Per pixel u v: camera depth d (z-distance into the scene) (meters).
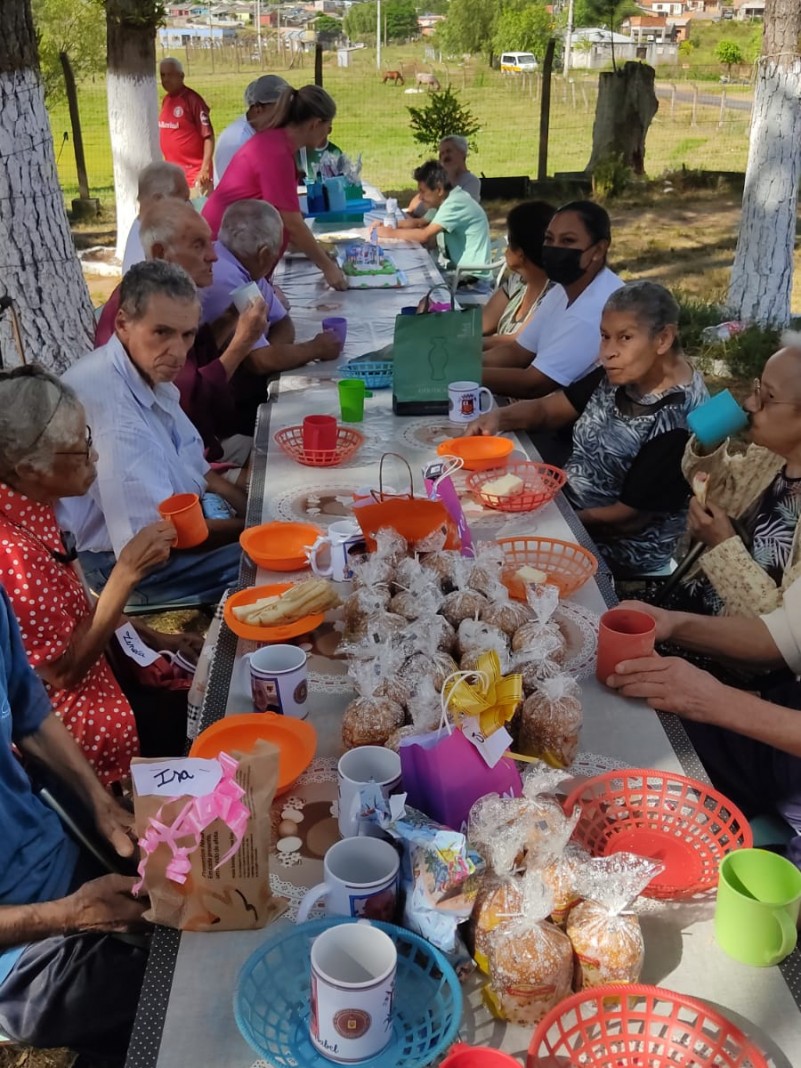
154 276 2.88
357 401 3.42
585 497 3.31
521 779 1.62
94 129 20.59
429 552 2.28
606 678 1.99
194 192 10.40
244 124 6.38
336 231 6.97
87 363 2.96
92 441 2.56
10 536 2.16
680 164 16.53
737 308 7.77
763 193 7.41
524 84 31.44
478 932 1.30
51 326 5.33
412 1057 1.22
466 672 1.50
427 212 7.89
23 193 5.07
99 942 1.79
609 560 3.26
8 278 5.19
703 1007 1.22
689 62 43.94
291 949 1.36
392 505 2.35
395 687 1.75
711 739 2.30
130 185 9.37
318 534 2.57
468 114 12.39
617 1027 1.26
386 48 63.84
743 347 7.09
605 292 3.87
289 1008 1.30
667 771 1.75
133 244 4.30
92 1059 1.93
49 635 2.20
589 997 1.22
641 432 3.11
